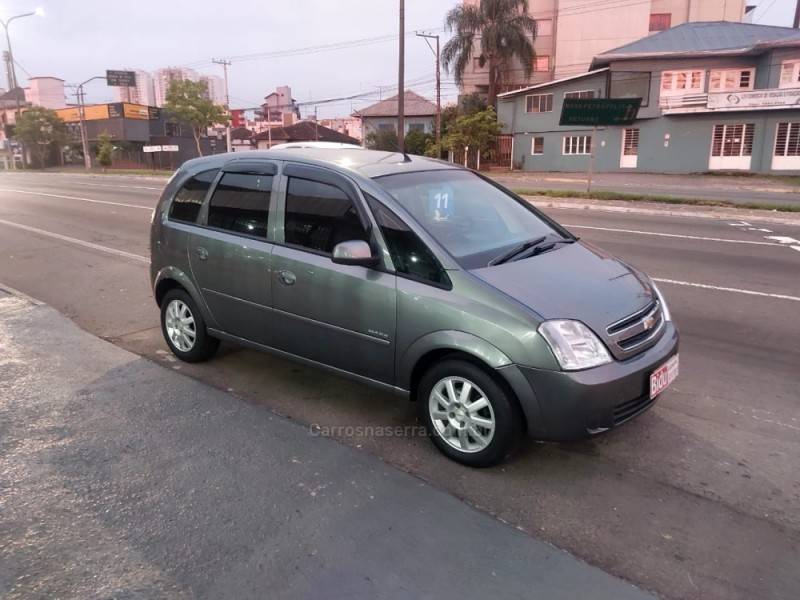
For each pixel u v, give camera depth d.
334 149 4.70
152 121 58.59
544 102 39.09
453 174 4.55
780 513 3.13
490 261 3.66
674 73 35.12
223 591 2.60
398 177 4.11
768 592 2.59
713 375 4.93
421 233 3.64
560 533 2.97
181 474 3.47
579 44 48.78
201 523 3.04
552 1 49.72
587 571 2.71
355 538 2.93
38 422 4.09
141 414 4.21
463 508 3.16
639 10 47.72
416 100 54.56
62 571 2.71
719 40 35.22
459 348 3.37
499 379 3.34
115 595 2.57
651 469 3.54
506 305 3.29
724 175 33.12
